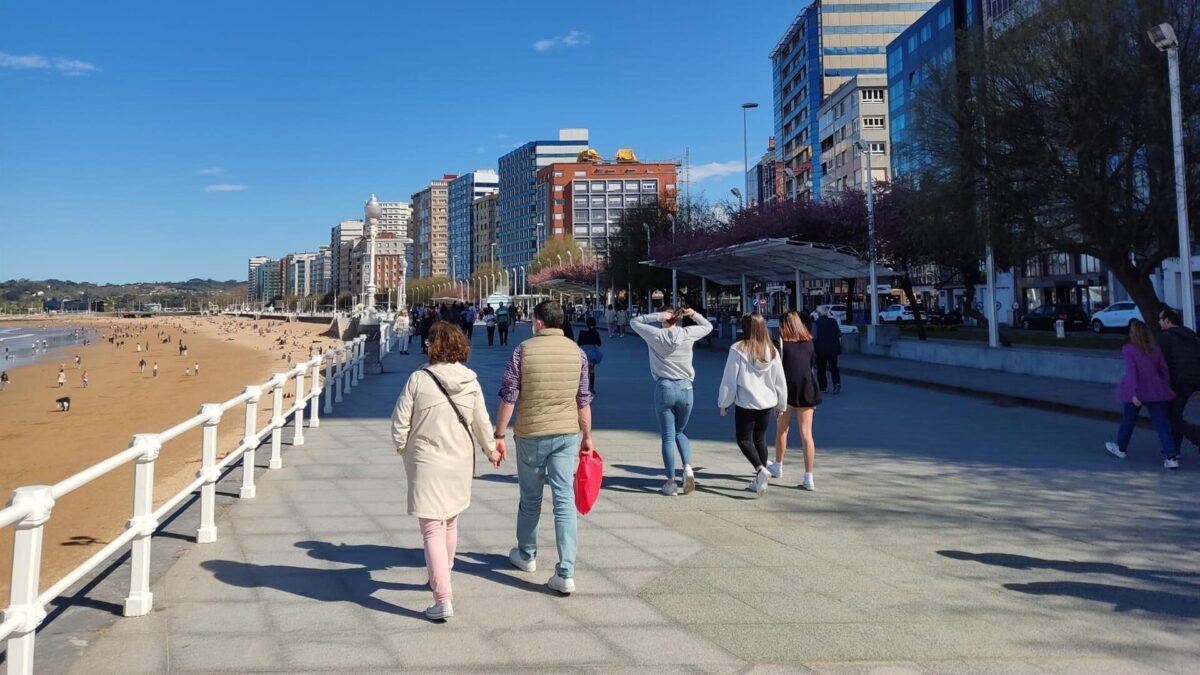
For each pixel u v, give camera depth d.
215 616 4.02
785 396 6.91
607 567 4.91
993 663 3.54
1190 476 7.81
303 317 124.81
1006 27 17.72
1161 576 4.74
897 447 9.61
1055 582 4.63
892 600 4.34
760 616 4.09
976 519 6.13
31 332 108.62
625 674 3.40
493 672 3.41
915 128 19.44
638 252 54.53
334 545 5.31
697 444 9.72
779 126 112.25
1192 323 13.73
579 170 154.00
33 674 3.30
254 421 6.83
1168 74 14.84
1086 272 52.44
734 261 28.67
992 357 19.61
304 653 3.58
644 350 29.69
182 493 4.85
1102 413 12.21
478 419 4.27
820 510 6.41
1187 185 15.30
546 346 4.59
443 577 3.99
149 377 37.03
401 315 40.66
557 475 4.49
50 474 14.20
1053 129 16.83
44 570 6.94
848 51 94.81
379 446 9.45
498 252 188.88
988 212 17.62
